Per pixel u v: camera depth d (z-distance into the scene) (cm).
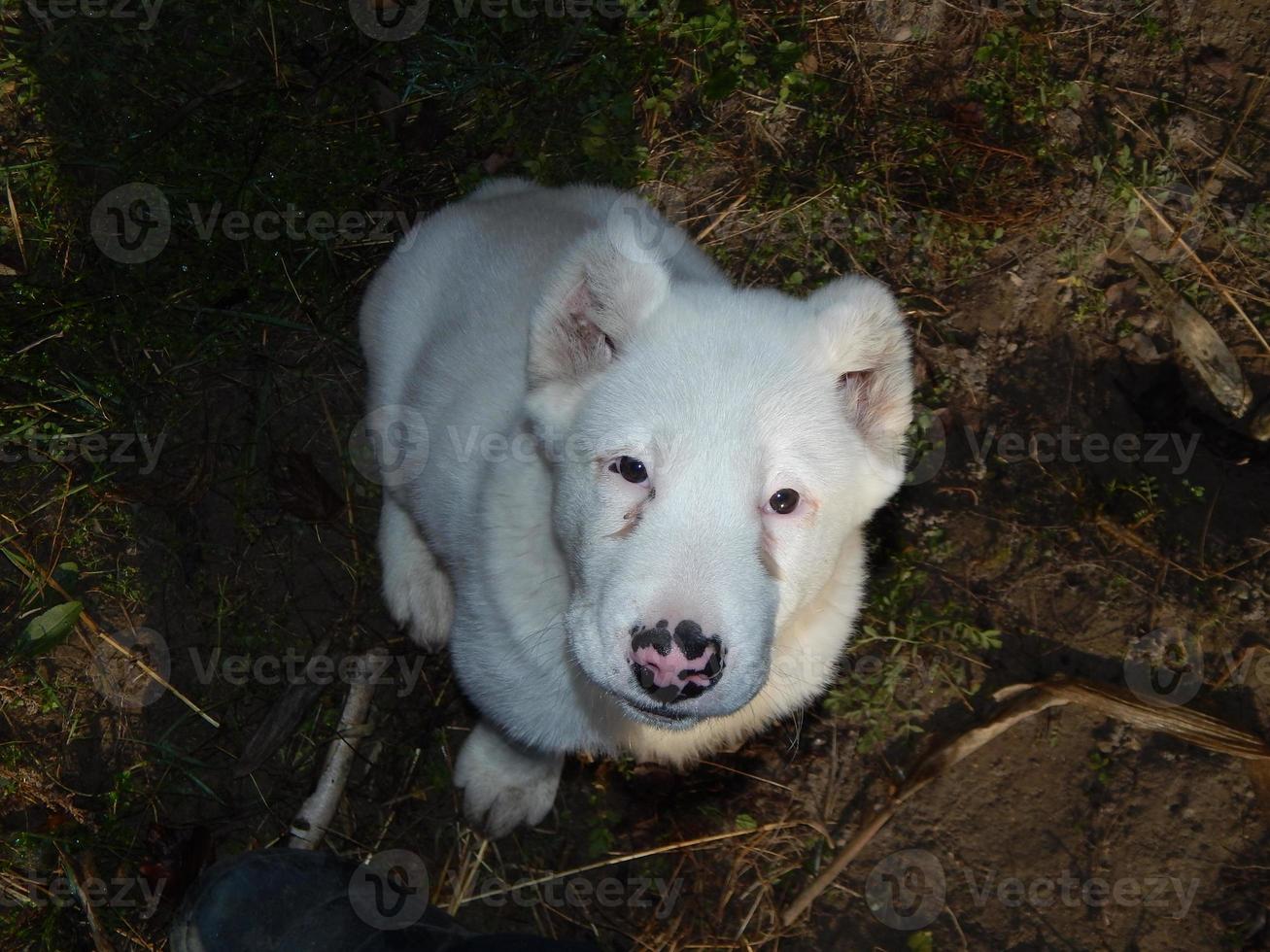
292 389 97
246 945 76
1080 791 88
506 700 77
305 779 87
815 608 75
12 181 98
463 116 106
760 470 66
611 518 67
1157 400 100
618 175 104
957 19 112
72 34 102
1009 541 95
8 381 92
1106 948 84
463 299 83
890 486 73
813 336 70
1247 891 85
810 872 86
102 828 83
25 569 88
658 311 71
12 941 79
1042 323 102
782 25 111
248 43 105
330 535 93
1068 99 110
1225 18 115
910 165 106
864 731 90
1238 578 94
